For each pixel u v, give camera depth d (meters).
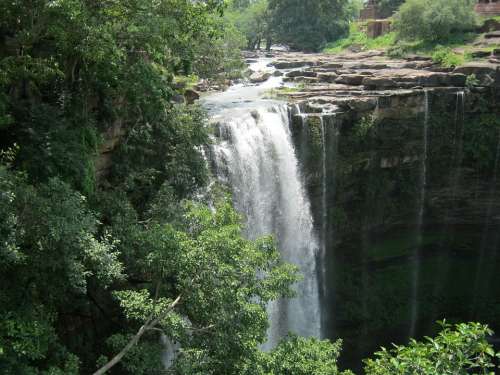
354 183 34.16
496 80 35.22
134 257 15.77
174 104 22.52
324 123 30.80
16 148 15.29
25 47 16.14
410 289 38.50
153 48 18.03
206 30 21.89
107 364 12.81
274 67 48.47
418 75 36.91
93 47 15.30
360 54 50.16
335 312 35.84
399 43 49.03
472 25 46.59
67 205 12.94
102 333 19.11
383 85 36.03
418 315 38.50
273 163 29.02
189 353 13.46
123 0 16.55
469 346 9.98
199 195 21.39
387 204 36.19
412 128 35.03
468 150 36.56
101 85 18.08
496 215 38.06
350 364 35.78
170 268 13.97
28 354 12.14
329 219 33.75
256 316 13.49
